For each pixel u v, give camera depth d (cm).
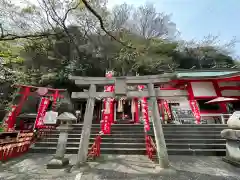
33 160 545
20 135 626
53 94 952
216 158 567
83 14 1377
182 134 774
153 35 2316
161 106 1352
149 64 1905
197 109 1004
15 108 807
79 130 862
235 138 471
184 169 443
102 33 1711
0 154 505
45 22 984
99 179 368
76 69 1727
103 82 528
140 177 381
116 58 1828
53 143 719
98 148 602
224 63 2377
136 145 686
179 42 2478
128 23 2158
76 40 1780
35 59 1641
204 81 1252
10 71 917
